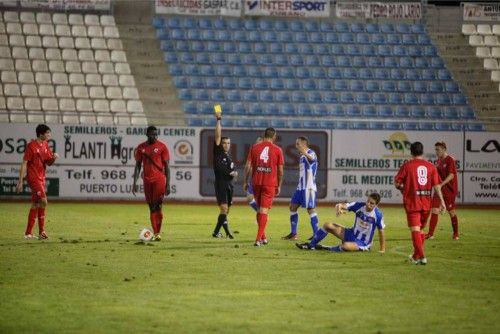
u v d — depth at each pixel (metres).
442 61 122.12
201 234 63.72
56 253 50.19
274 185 56.38
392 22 126.25
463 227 75.81
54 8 117.38
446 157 64.62
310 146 102.38
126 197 100.00
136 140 100.12
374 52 122.19
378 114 114.75
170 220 76.50
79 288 38.56
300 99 114.94
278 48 120.88
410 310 34.62
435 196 64.06
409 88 118.38
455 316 33.59
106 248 53.03
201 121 107.88
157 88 112.94
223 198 61.22
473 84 119.81
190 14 121.00
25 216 76.88
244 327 31.03
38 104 107.50
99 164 99.44
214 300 36.06
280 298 36.78
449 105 116.94
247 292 38.09
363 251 53.34
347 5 125.12
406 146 103.75
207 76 115.56
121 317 32.41
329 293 38.16
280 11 123.31
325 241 60.34
